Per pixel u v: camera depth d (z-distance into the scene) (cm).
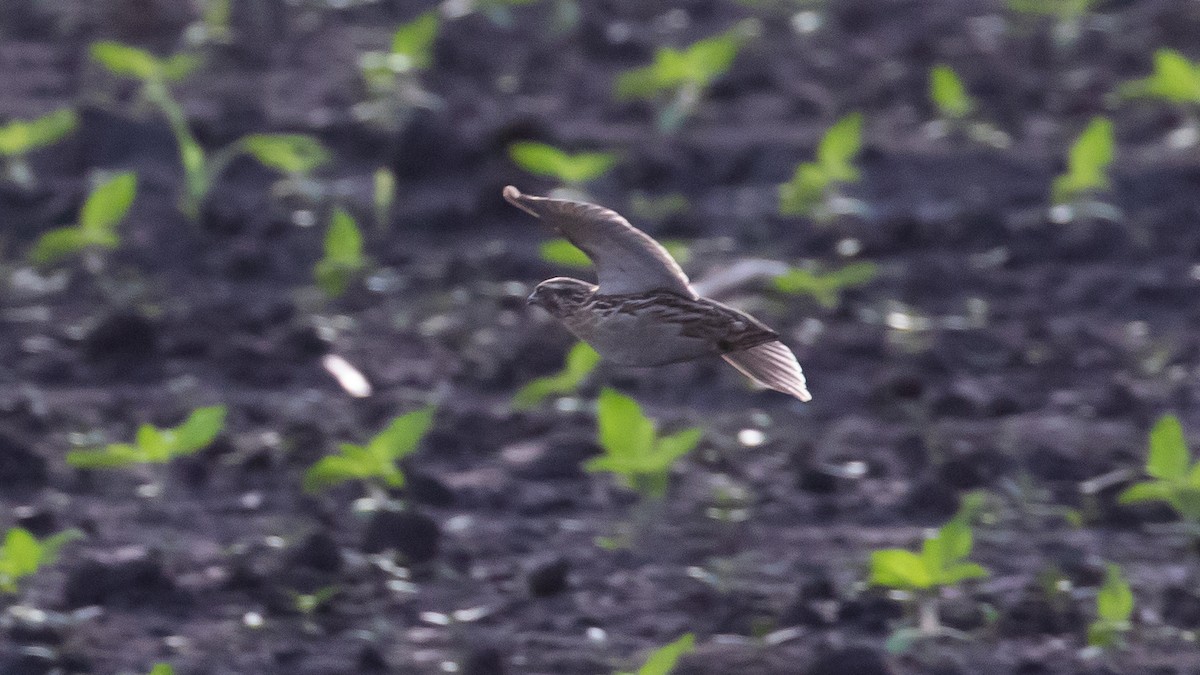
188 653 964
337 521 1133
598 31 2095
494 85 1989
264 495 1180
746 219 1647
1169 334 1461
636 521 1128
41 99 1909
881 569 957
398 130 1795
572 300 714
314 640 982
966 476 1190
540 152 1548
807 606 992
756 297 1509
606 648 968
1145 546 1111
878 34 2186
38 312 1488
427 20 1831
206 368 1400
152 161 1741
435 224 1666
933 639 958
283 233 1642
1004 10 2256
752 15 2241
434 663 950
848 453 1248
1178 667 938
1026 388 1370
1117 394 1322
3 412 1276
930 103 1922
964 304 1519
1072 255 1592
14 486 1185
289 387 1377
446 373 1395
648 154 1734
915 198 1703
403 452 1105
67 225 1641
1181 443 1080
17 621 983
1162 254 1598
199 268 1583
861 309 1500
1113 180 1706
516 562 1080
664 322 694
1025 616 995
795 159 1753
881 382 1345
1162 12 2142
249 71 2017
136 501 1171
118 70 1759
